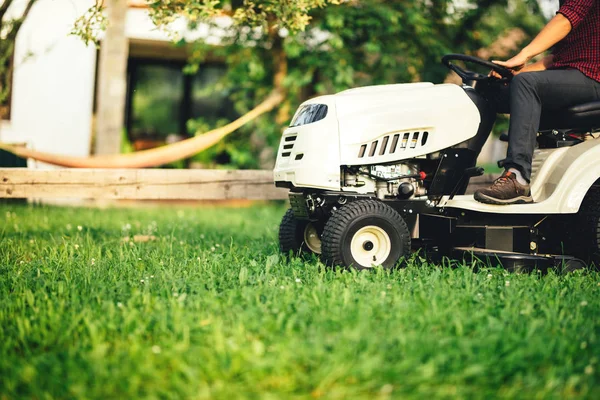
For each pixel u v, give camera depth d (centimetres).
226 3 716
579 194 372
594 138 400
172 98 1089
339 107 362
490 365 215
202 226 643
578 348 233
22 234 533
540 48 372
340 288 309
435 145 370
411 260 378
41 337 247
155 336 244
